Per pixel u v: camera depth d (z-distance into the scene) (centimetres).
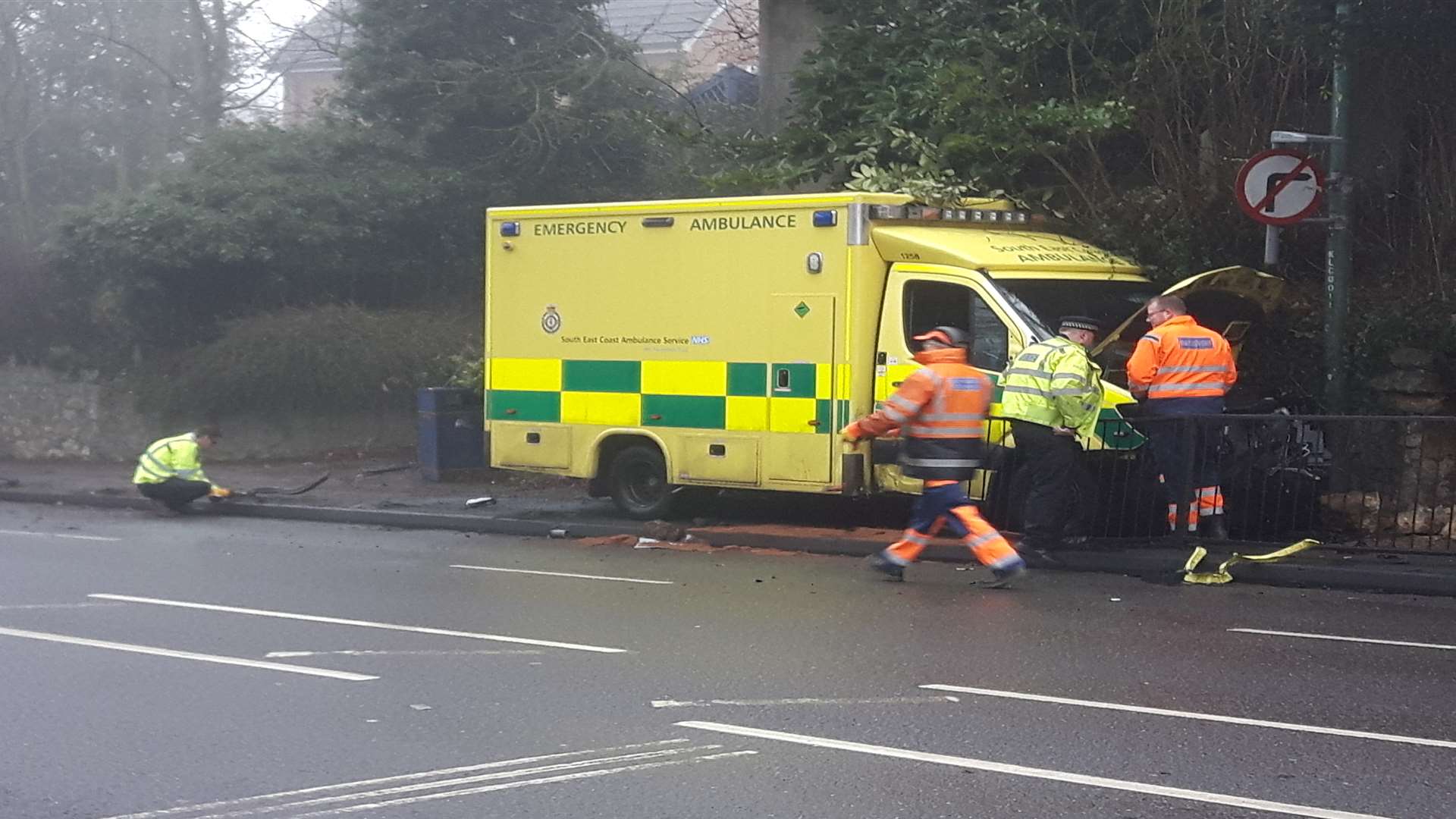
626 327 1272
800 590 983
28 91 2814
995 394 1094
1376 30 1114
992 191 1353
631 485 1311
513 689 695
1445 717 637
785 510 1352
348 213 2159
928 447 983
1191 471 1044
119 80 2992
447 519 1394
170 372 2139
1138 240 1266
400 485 1698
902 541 1025
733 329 1210
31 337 2206
